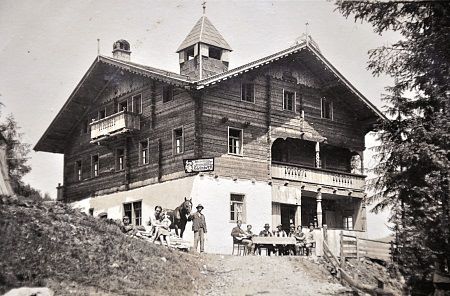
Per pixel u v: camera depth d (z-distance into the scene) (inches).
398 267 785.6
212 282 685.9
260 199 1108.5
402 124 776.9
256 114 1144.8
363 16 810.2
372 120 1293.1
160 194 1111.6
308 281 722.8
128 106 1243.2
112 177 1266.0
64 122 1357.0
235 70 1059.3
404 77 791.1
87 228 689.6
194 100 1062.4
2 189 724.7
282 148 1243.8
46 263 581.9
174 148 1101.7
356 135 1314.0
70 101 1295.5
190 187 1043.3
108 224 742.5
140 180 1175.6
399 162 751.7
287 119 1193.4
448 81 743.7
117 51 1202.0
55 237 627.2
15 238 593.0
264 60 1096.2
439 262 692.1
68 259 602.9
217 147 1072.2
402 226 729.0
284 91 1202.0
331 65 1184.8
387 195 781.3
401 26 796.0
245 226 1075.9
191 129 1061.8
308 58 1200.2
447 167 687.7
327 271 788.0
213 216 1034.7
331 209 1339.8
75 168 1396.4
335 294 674.2
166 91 1151.0
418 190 703.1
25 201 683.4
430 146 702.5
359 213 1288.1
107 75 1266.0
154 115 1162.6
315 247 896.9
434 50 753.0
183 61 1190.9
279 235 981.8
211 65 1158.3
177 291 627.2
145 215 1141.7
